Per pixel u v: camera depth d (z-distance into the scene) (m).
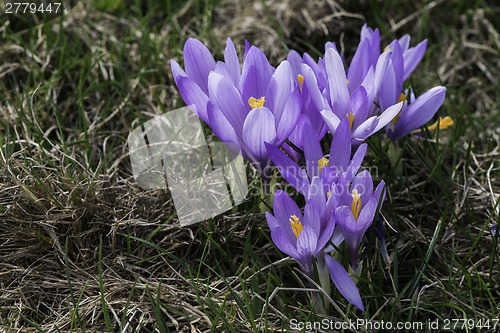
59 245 0.61
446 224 0.64
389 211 0.63
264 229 0.62
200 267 0.60
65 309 0.60
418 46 0.64
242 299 0.60
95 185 0.63
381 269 0.59
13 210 0.62
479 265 0.62
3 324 0.58
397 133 0.63
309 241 0.56
